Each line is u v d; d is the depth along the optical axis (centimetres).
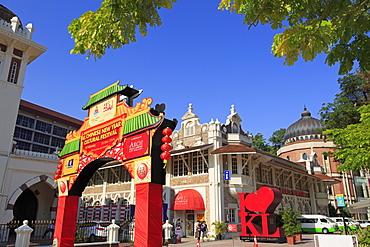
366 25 640
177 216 2653
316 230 3066
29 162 2258
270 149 6134
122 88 1138
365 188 5253
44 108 2992
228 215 2470
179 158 2814
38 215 2603
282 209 3181
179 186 2719
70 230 1295
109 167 3222
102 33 658
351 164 1605
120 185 3147
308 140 5081
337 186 4894
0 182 2075
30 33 2541
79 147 1324
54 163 2408
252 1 618
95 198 3406
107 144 1152
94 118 1271
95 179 3531
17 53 2473
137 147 1012
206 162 2552
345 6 594
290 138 5394
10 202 2092
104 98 1225
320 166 4494
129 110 1096
